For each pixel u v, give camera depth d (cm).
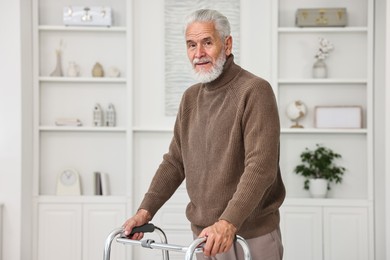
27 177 557
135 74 588
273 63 568
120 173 592
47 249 569
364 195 579
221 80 283
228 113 278
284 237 562
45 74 590
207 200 282
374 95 564
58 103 591
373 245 558
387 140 469
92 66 592
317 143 582
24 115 550
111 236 270
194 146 292
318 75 568
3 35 540
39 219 570
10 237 539
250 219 279
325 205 561
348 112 571
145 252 576
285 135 584
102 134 593
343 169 576
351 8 582
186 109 303
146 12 588
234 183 276
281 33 582
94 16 573
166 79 587
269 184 258
